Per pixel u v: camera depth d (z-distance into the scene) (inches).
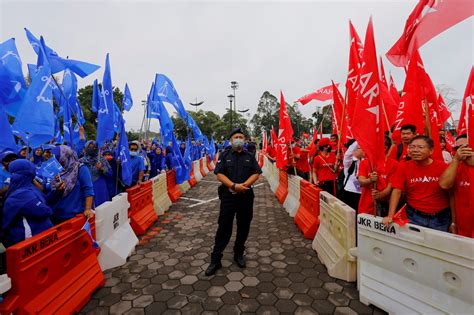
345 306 109.5
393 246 100.7
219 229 143.6
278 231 206.4
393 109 188.2
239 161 145.0
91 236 130.3
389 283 102.1
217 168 145.2
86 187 134.5
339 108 234.8
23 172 107.3
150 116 299.6
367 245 110.5
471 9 125.6
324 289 122.3
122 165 189.6
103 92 177.5
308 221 193.9
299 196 233.9
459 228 101.0
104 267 143.9
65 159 131.3
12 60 166.6
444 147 179.0
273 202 313.0
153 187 249.9
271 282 130.0
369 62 113.7
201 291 123.1
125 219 179.6
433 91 163.8
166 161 358.6
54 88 214.7
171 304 113.3
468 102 103.6
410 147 105.3
